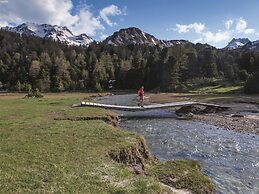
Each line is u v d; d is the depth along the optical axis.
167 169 20.41
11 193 12.32
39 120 32.78
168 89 142.88
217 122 48.00
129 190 13.35
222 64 181.25
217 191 18.67
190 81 153.12
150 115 59.00
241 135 37.31
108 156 18.94
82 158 17.61
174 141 33.44
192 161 22.59
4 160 16.64
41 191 12.63
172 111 64.69
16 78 175.50
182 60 165.50
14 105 54.12
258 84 105.81
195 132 39.50
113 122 38.66
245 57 164.75
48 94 131.62
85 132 24.86
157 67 162.12
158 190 14.02
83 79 179.75
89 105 53.50
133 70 175.38
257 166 24.03
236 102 75.00
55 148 19.47
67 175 14.69
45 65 179.38
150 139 34.56
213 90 124.88
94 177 14.71
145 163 21.73
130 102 86.94
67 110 43.41
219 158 26.44
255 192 18.73
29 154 17.95
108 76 181.50
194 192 17.30
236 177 21.42
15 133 24.41
